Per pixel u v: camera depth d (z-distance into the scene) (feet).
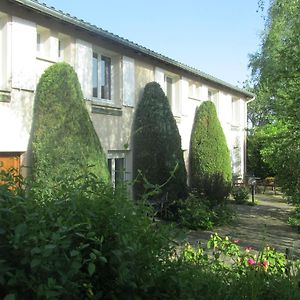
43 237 8.04
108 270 9.50
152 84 47.85
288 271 14.51
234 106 84.74
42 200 9.61
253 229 41.86
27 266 8.25
